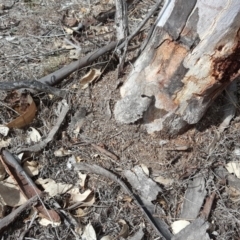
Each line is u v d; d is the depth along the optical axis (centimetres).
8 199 117
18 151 124
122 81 130
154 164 125
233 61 106
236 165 126
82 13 170
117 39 142
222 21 99
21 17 167
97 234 116
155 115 122
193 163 125
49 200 117
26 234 114
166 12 109
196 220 116
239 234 117
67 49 153
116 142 128
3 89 126
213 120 131
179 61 109
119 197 121
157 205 120
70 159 126
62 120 130
